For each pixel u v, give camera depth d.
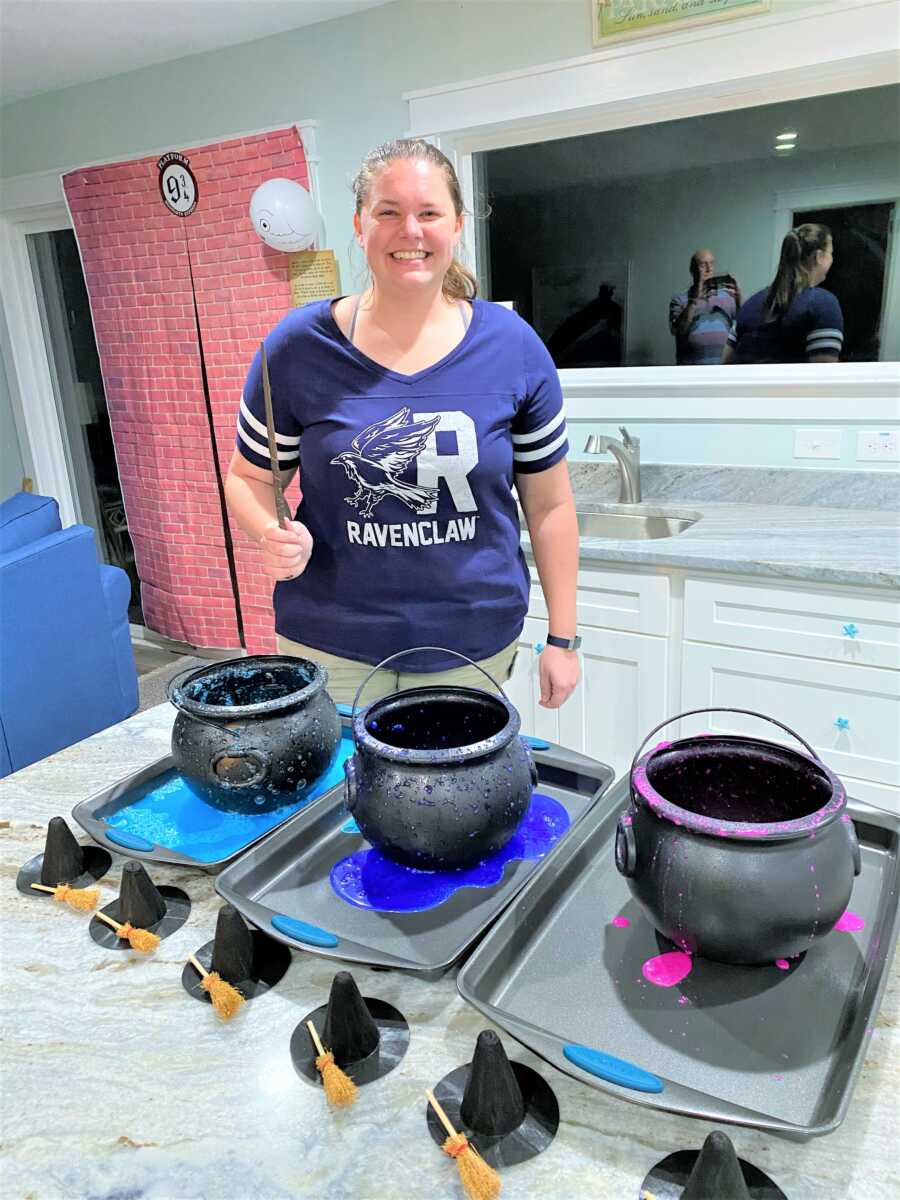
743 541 2.09
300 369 1.16
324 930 0.69
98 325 3.55
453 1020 0.64
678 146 2.35
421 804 0.72
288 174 2.88
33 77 3.14
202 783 0.83
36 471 4.05
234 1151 0.54
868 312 2.23
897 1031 0.60
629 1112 0.56
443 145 2.63
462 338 1.16
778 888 0.59
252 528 1.22
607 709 2.30
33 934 0.75
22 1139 0.55
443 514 1.17
